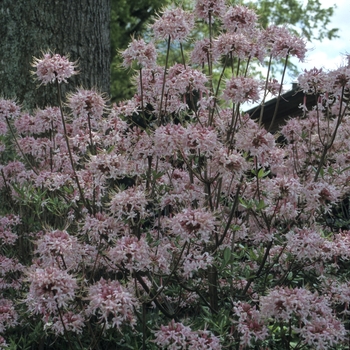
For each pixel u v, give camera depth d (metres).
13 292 4.19
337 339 3.08
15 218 4.55
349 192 4.88
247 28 3.84
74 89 6.28
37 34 6.25
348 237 3.64
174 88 3.60
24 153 4.55
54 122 4.48
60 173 4.04
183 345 3.01
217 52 3.72
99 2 6.56
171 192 3.77
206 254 3.25
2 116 4.45
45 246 3.17
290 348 3.36
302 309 2.98
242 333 3.25
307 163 4.70
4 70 6.24
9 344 3.69
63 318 3.37
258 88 3.49
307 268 3.92
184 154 3.58
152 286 3.54
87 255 3.68
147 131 3.65
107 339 3.66
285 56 3.81
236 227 3.45
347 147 5.21
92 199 3.90
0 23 6.28
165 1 17.97
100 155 3.34
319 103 4.10
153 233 4.11
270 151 3.85
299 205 3.90
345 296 3.47
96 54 6.51
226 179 3.86
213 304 3.71
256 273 3.70
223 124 3.88
